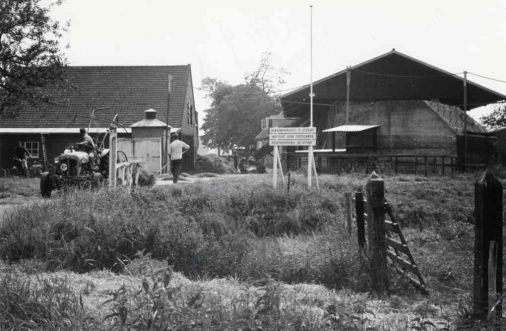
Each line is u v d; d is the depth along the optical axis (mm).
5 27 25891
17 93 26812
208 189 15414
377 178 7953
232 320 4445
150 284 6004
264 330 4473
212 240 9680
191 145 49469
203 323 4348
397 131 36531
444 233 13797
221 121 73250
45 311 5203
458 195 18250
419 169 35281
